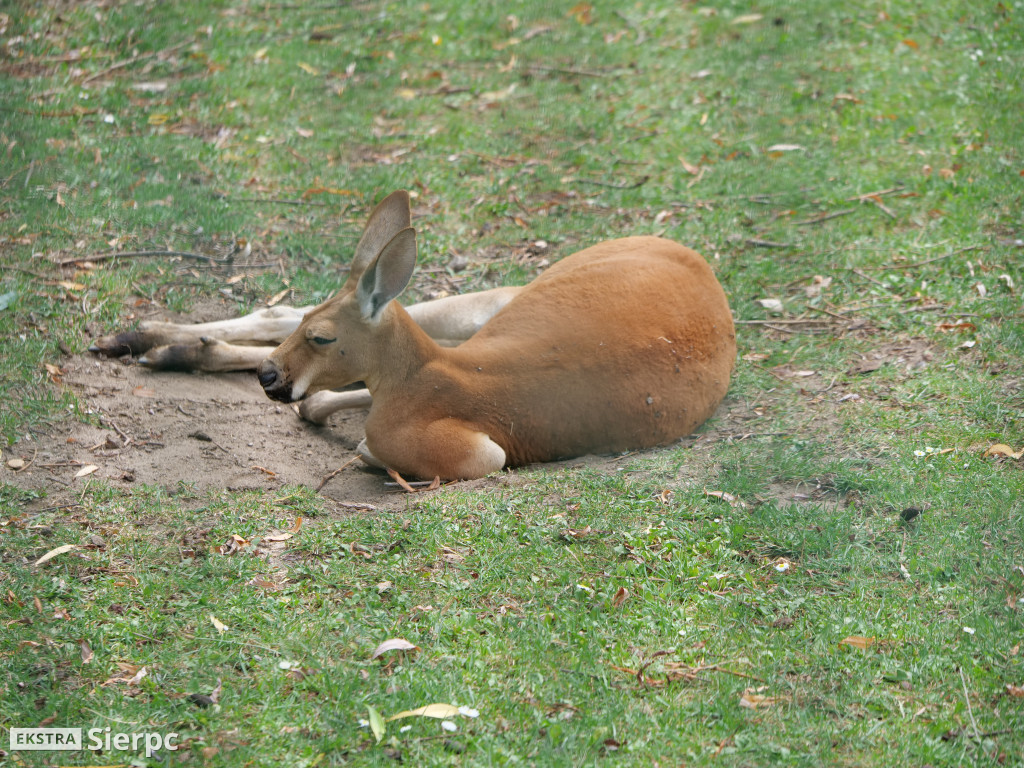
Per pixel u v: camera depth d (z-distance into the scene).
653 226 14.63
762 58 18.69
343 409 10.97
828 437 10.02
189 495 9.27
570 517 8.64
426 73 18.62
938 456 9.48
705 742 6.38
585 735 6.39
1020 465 9.32
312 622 7.38
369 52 19.03
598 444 9.99
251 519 8.74
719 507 8.73
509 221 14.81
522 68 18.81
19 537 8.34
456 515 8.66
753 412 10.73
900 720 6.59
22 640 7.13
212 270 13.34
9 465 9.51
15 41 18.48
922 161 15.71
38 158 15.16
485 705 6.64
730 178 15.64
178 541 8.43
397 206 10.02
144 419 10.60
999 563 7.96
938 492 8.88
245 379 11.64
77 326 11.71
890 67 18.16
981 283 12.69
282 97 17.64
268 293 12.96
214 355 11.44
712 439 10.23
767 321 12.54
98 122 16.44
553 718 6.55
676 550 8.14
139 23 19.36
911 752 6.30
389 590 7.74
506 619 7.41
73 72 17.84
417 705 6.59
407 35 19.64
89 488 9.20
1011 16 19.30
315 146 16.41
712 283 11.12
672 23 19.97
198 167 15.57
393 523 8.58
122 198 14.48
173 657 7.03
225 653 7.08
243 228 14.11
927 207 14.59
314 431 10.95
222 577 7.91
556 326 10.09
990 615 7.48
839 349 11.82
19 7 19.50
